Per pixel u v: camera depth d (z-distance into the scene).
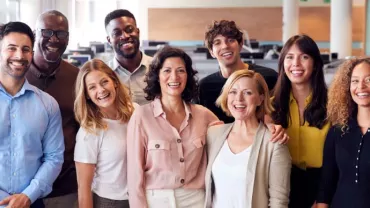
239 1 15.68
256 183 2.30
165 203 2.41
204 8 15.75
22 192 2.53
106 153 2.59
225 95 2.44
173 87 2.48
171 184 2.42
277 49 10.37
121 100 2.71
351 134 2.32
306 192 2.70
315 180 2.67
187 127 2.52
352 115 2.37
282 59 2.71
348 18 11.67
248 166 2.30
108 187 2.62
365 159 2.24
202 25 15.77
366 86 2.27
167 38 15.88
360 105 2.30
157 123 2.49
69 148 3.03
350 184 2.27
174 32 15.85
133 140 2.48
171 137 2.46
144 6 15.81
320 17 15.62
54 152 2.65
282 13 15.55
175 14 15.78
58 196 3.03
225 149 2.41
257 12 15.63
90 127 2.59
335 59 9.23
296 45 2.65
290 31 14.04
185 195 2.44
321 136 2.62
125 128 2.65
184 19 15.77
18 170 2.52
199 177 2.48
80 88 2.64
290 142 2.69
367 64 2.31
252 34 15.69
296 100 2.71
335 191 2.41
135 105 2.80
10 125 2.51
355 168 2.26
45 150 2.65
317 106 2.63
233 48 3.22
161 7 15.80
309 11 15.62
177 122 2.53
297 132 2.68
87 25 15.30
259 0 15.63
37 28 3.04
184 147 2.47
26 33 2.49
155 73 2.54
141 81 3.60
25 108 2.56
